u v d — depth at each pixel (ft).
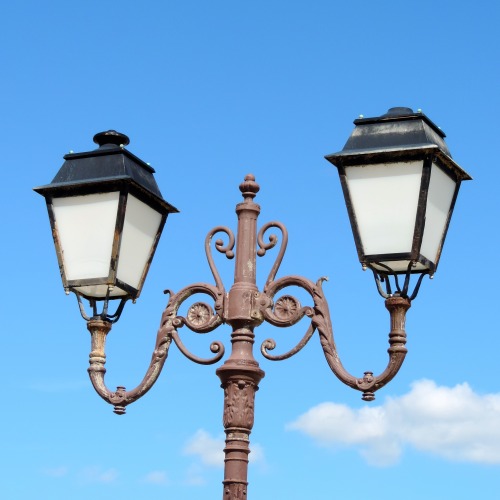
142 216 27.17
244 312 25.86
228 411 25.46
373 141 24.91
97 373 27.02
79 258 26.76
